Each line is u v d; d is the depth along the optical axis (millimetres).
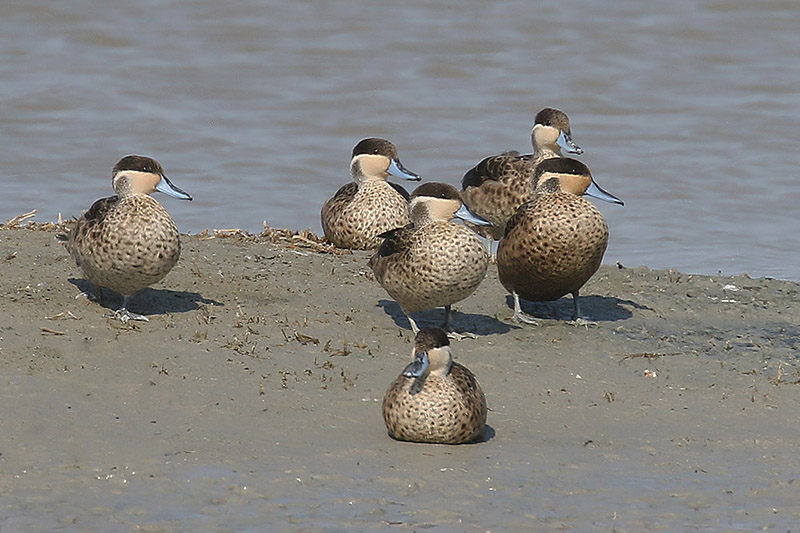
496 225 17875
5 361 12406
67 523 9289
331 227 18016
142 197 13836
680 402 12297
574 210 14297
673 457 10758
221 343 13344
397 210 17797
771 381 13000
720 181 24375
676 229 21641
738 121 28047
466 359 13391
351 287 15914
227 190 23719
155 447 10664
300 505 9625
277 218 22031
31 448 10555
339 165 25453
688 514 9578
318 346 13500
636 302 15938
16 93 29016
